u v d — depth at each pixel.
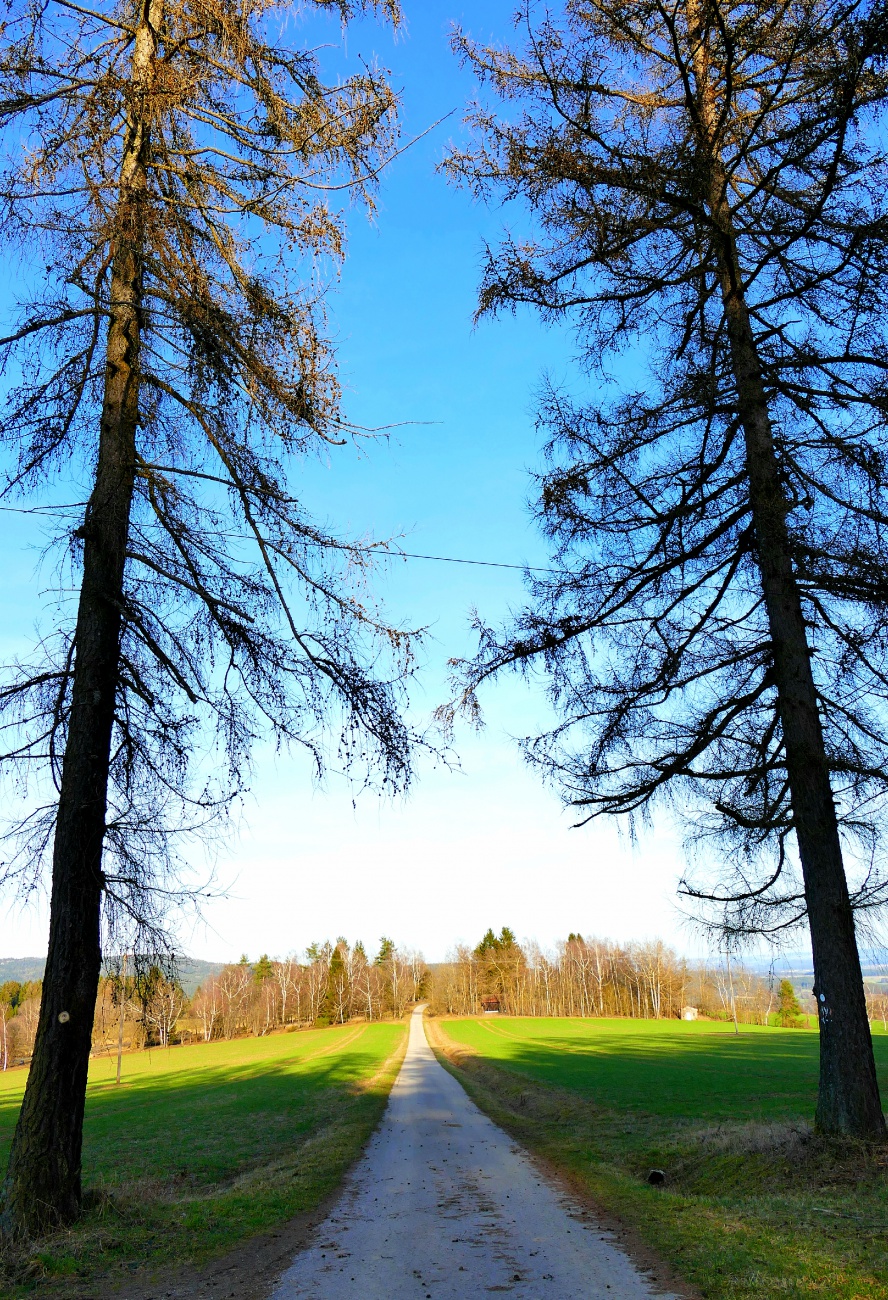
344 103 7.46
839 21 6.68
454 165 8.57
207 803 7.50
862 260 7.55
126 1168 14.98
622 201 8.36
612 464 8.77
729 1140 9.39
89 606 7.47
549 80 8.18
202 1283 5.48
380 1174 11.04
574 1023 84.75
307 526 7.33
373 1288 5.34
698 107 8.41
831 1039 7.80
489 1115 19.83
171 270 7.62
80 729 7.23
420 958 143.88
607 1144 12.84
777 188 8.43
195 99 7.58
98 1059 62.09
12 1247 6.05
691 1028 71.62
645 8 8.16
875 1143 7.36
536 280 8.59
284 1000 113.00
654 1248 6.04
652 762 8.81
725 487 8.73
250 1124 22.19
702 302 8.91
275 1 7.35
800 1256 5.18
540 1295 5.04
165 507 7.80
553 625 8.84
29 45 7.04
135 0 7.58
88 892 7.03
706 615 9.10
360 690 7.24
